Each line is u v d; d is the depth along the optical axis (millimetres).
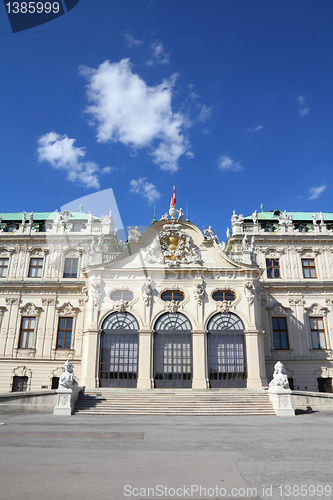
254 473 9773
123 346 37906
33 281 46531
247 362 37219
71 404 27750
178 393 32156
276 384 29359
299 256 48125
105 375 37156
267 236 48500
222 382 37031
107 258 42094
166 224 42188
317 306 45906
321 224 49531
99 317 38531
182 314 38938
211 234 42219
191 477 9305
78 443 14016
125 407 28812
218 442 14820
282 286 46281
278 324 45375
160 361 37625
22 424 19875
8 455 11422
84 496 7734
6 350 44031
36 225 50469
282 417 26281
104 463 10617
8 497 7531
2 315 45250
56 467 10016
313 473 9812
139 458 11406
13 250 48344
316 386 43125
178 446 13781
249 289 39406
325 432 18109
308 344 44438
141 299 39125
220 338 38312
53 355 43906
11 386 43000
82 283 45688
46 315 45250
